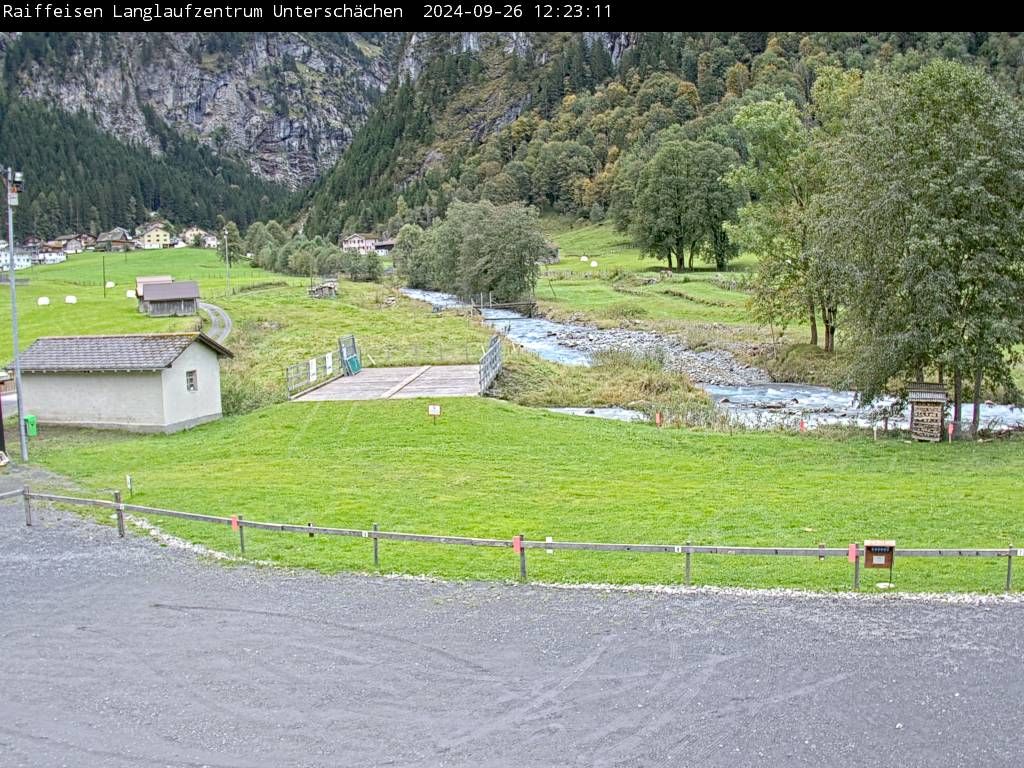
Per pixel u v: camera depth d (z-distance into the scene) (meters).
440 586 18.73
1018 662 14.47
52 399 40.06
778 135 59.84
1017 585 17.97
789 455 32.09
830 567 19.50
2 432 32.59
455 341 66.62
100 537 23.05
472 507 24.67
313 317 82.81
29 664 15.27
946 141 32.41
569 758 11.95
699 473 29.33
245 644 15.86
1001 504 23.81
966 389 38.16
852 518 22.77
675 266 133.38
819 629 15.97
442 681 14.23
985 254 32.22
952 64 33.91
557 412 39.56
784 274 59.31
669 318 83.81
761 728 12.62
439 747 12.30
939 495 25.03
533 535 21.69
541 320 90.88
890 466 29.95
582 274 127.81
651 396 46.62
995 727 12.55
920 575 18.75
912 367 35.84
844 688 13.72
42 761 12.19
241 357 61.44
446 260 118.06
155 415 38.50
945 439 34.56
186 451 34.56
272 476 29.47
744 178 61.62
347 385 46.72
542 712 13.17
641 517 23.28
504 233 102.62
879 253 33.97
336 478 28.98
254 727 12.95
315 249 159.12
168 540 22.53
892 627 15.99
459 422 36.91
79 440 37.16
